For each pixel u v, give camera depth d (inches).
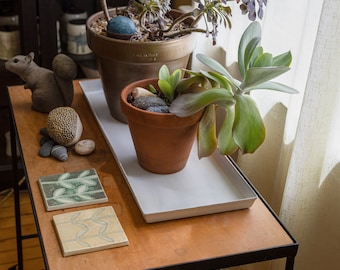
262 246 40.0
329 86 44.3
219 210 42.9
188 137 44.3
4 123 79.3
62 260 38.0
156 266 37.9
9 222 78.0
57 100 53.8
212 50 67.6
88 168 47.1
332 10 41.9
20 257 68.5
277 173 53.7
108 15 54.1
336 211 49.4
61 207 42.4
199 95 41.9
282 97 53.9
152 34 50.6
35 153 48.6
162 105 44.2
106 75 50.8
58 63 52.6
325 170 47.9
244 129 41.1
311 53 47.8
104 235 39.6
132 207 43.1
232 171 46.4
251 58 42.1
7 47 75.6
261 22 56.3
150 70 49.6
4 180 81.9
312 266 52.7
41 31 74.2
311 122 45.5
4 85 76.1
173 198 43.4
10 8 74.0
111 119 53.5
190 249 39.5
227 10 47.1
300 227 50.2
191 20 54.0
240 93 42.2
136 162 47.5
